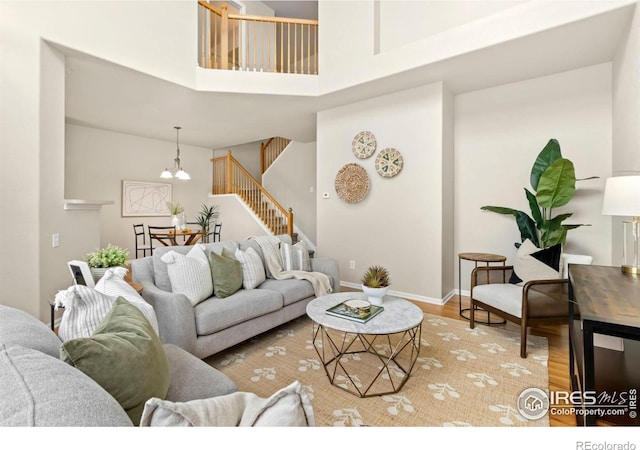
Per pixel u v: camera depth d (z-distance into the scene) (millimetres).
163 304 2014
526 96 3494
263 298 2512
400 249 3844
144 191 6355
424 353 2367
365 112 4090
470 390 1879
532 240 3168
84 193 5516
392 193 3887
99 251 2139
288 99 4043
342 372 2090
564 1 2432
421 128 3646
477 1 3447
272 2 5812
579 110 3211
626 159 2492
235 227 6930
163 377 1028
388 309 2092
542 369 2125
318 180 4586
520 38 2643
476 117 3811
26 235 2463
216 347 2172
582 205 3209
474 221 3844
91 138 5594
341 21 3795
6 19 2348
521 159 3533
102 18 2859
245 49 5051
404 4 3896
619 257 2686
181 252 2619
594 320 1155
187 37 3582
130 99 3998
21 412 516
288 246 3369
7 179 2359
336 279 3381
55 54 2664
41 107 2539
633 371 1677
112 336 936
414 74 3340
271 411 633
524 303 2281
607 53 2893
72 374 666
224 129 5621
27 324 984
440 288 3566
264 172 7930
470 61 3053
